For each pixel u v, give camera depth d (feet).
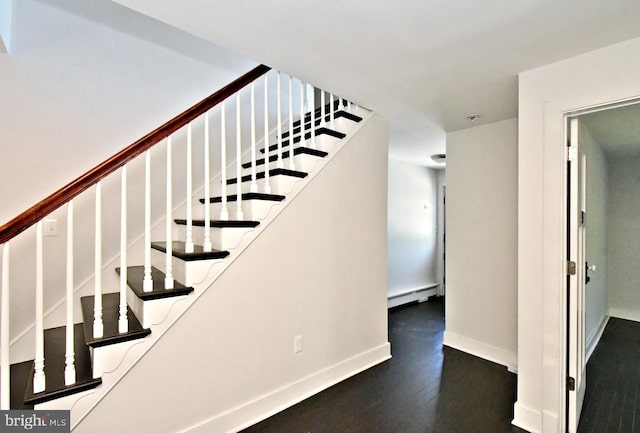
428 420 6.58
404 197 16.51
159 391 5.38
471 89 7.39
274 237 6.96
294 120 11.19
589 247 8.82
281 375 7.08
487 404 7.18
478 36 5.26
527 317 6.38
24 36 6.70
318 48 5.72
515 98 7.86
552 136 6.08
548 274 6.09
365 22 4.92
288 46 5.68
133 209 8.14
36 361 4.39
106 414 4.85
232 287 6.28
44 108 6.93
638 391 7.77
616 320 13.34
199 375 5.84
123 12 7.98
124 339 5.01
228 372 6.23
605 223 12.96
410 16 4.75
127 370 5.04
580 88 5.76
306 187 7.58
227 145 9.85
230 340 6.26
